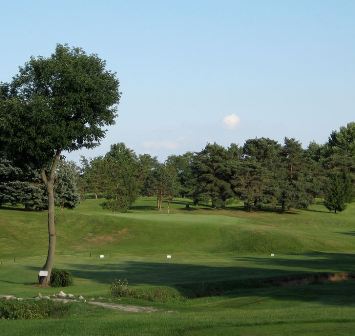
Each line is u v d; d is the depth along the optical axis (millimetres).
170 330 13602
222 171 99500
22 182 67750
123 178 90500
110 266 38656
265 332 13398
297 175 105125
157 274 33500
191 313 17562
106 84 26516
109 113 27188
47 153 27328
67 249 54969
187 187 106062
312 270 35250
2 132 25969
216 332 13398
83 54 27031
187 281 29453
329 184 100875
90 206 99125
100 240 58531
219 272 34125
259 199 96750
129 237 59156
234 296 26281
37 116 25125
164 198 100188
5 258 49750
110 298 22844
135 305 21188
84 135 26781
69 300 19281
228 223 64438
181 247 56094
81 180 106875
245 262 41625
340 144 142875
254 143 114500
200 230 60344
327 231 71938
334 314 16234
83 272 34938
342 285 29016
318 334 13195
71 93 25844
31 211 69312
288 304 23000
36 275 32969
